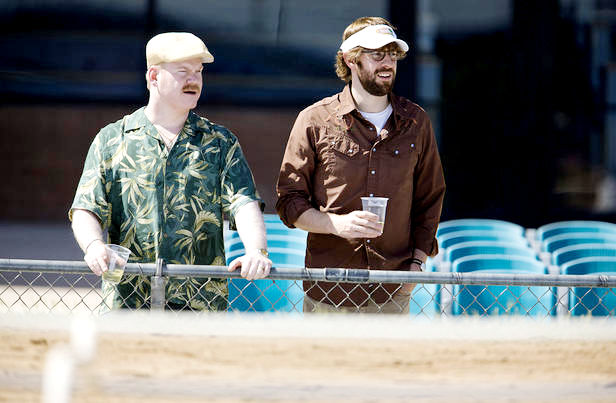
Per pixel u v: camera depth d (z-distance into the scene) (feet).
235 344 28.86
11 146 174.60
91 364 25.44
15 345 28.91
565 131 164.25
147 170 38.09
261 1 164.96
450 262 65.62
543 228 86.58
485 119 165.78
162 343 28.71
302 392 25.26
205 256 38.73
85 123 175.22
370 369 27.30
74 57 167.02
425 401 24.72
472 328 30.71
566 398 25.11
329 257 43.14
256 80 167.02
